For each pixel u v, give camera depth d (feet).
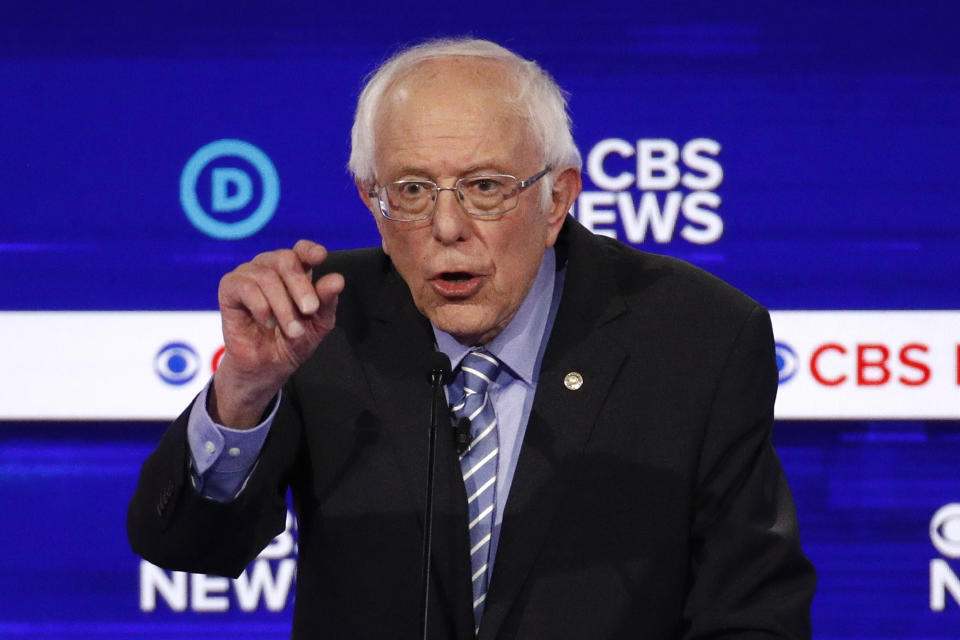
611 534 17.57
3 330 34.27
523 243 17.30
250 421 16.53
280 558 35.06
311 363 19.13
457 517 17.65
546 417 18.08
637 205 34.19
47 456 34.63
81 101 34.35
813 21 34.27
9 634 34.50
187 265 34.58
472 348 18.78
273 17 34.47
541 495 17.57
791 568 17.67
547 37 34.32
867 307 34.30
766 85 34.24
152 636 34.83
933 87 34.17
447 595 17.35
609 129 34.27
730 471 18.15
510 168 16.88
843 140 34.27
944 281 34.19
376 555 17.76
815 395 34.30
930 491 34.45
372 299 19.81
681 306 19.13
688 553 18.13
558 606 17.12
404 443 18.20
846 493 34.47
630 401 18.28
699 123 34.27
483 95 16.88
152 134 34.45
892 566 34.53
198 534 17.16
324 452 18.51
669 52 34.30
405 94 17.02
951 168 34.19
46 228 34.32
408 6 34.45
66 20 34.22
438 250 16.90
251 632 34.96
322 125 34.60
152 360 34.60
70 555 34.65
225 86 34.50
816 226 34.27
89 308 34.45
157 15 34.40
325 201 34.63
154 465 17.10
